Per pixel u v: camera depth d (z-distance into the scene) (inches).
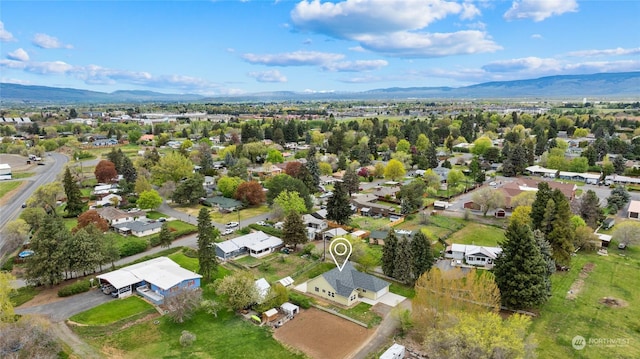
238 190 4532.5
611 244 3351.4
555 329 2127.2
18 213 4136.3
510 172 6063.0
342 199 3757.4
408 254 2664.9
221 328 2153.1
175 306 2165.4
